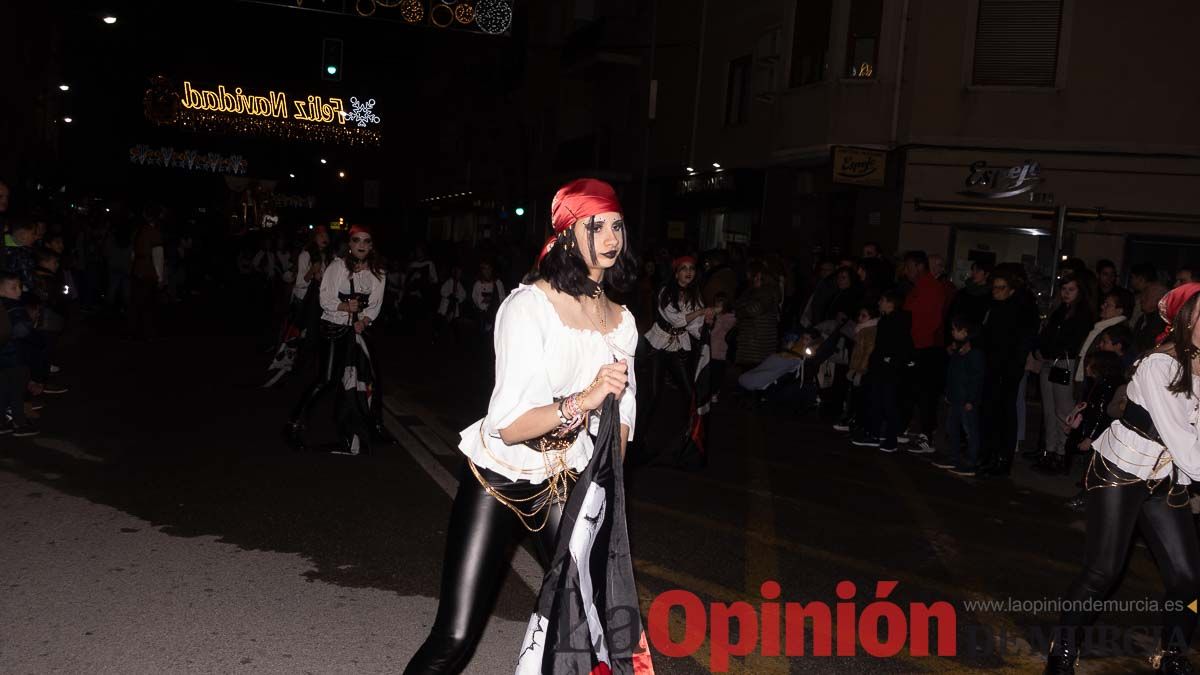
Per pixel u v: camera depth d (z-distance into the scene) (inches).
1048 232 615.5
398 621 178.5
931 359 377.7
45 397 387.5
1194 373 157.3
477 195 1530.5
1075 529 271.7
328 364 310.5
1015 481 330.6
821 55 700.7
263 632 170.9
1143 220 588.1
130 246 718.5
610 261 120.0
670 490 292.2
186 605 181.3
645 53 1022.4
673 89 973.2
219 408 384.8
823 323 450.3
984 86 622.5
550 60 1315.2
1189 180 590.2
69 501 245.1
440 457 313.3
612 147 1106.7
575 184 119.9
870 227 674.8
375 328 789.9
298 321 425.7
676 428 400.5
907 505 289.1
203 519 235.3
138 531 224.1
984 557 240.5
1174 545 165.5
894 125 655.8
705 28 914.1
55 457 290.2
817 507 280.5
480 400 436.1
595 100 1157.7
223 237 1181.1
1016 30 616.7
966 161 627.2
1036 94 612.7
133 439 319.6
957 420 341.1
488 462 120.3
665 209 992.9
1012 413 336.5
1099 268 393.1
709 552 232.2
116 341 587.8
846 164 639.1
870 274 438.9
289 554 213.2
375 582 198.2
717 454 352.8
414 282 765.9
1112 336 272.8
